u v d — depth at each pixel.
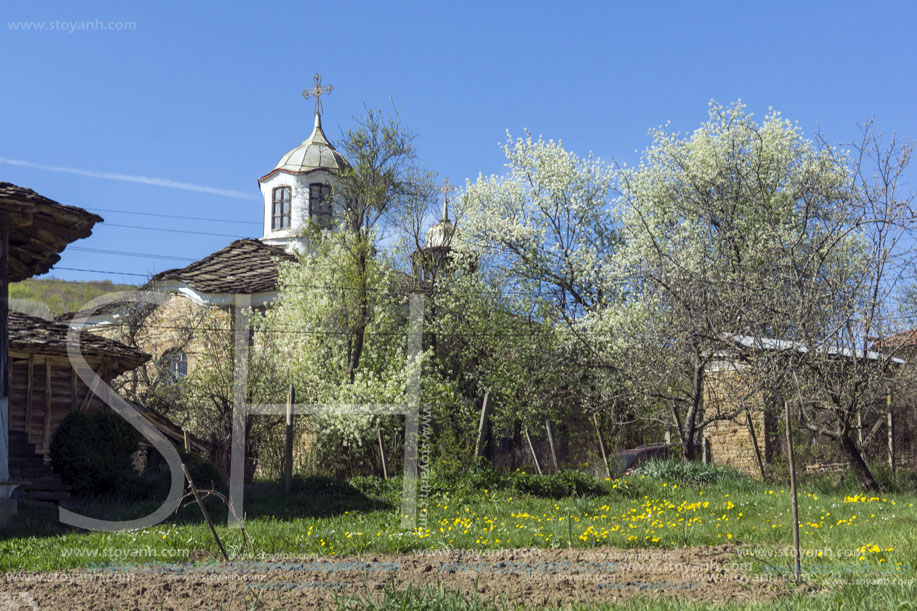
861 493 16.03
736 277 18.30
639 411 23.20
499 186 28.33
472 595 6.13
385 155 22.72
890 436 19.70
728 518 12.45
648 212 26.23
